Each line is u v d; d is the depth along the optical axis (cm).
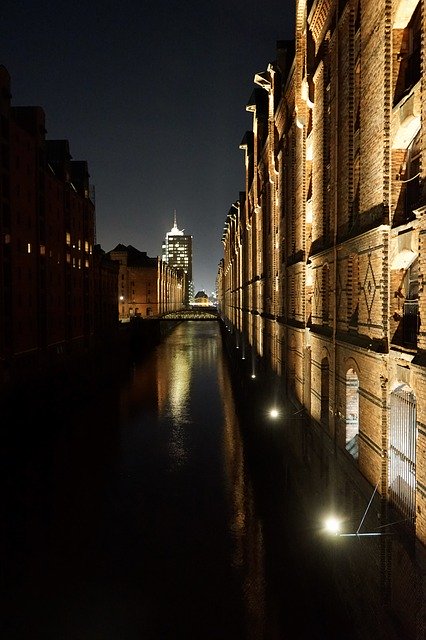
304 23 1880
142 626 1002
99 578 1184
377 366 1085
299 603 1052
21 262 3278
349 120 1311
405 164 1025
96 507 1589
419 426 874
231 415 2814
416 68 970
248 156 4719
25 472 1919
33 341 3531
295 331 2158
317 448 1711
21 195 3275
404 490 995
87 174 5316
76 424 2638
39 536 1401
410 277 1018
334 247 1450
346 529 1304
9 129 3028
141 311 11719
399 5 971
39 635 983
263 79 2891
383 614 977
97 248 7169
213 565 1227
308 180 1966
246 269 5119
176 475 1866
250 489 1705
